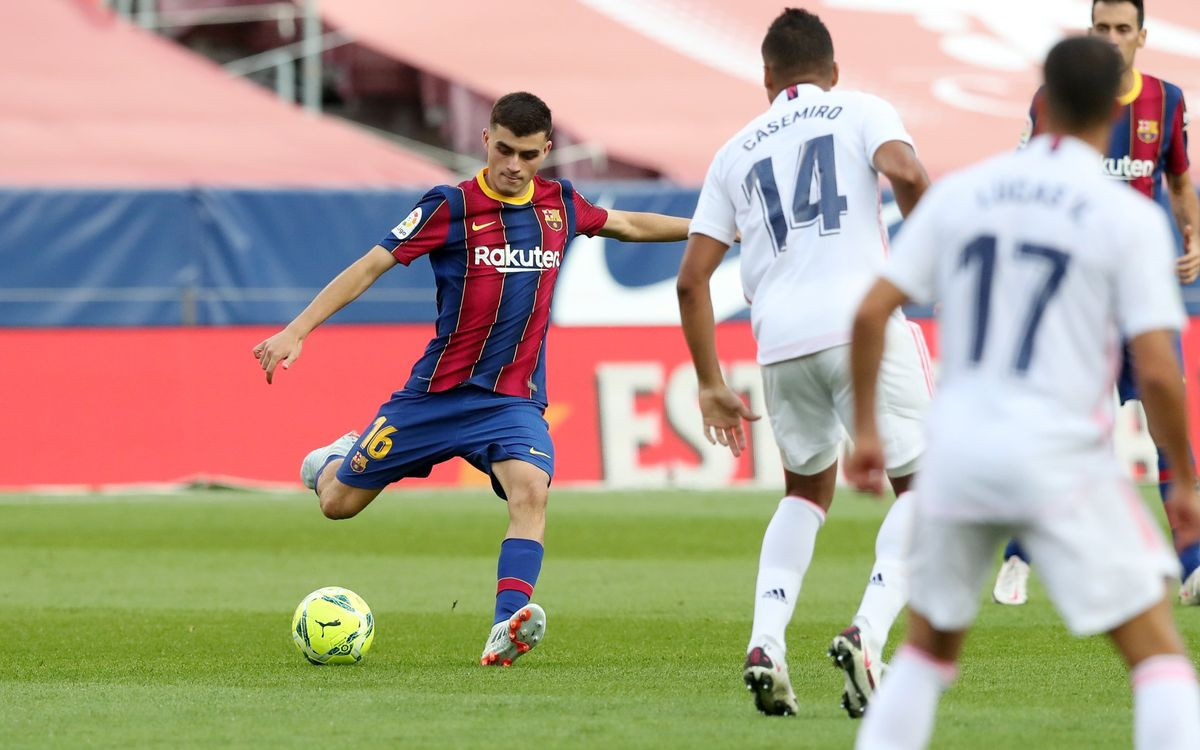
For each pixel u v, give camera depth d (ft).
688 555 123.54
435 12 257.55
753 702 59.26
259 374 176.65
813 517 57.98
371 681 65.67
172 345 176.65
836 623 86.33
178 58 249.34
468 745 49.88
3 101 238.27
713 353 57.98
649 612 91.66
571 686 63.87
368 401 177.06
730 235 58.49
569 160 244.22
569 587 104.42
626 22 260.62
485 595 100.53
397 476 76.89
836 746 49.29
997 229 38.81
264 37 250.37
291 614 91.04
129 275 189.98
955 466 38.27
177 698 60.70
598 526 142.31
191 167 233.14
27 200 189.16
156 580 108.27
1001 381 38.17
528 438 74.13
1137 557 38.32
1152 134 87.25
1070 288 37.96
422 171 240.73
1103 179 38.78
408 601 97.45
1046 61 40.29
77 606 94.89
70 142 233.96
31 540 132.87
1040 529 37.96
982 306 38.65
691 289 57.82
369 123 252.42
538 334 76.13
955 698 59.88
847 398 55.47
